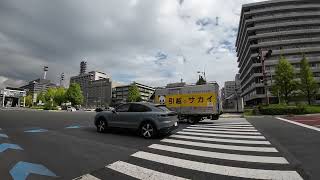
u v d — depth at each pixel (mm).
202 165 5043
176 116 9742
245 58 73562
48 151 6336
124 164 5109
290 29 61719
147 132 8688
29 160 5363
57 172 4516
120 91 125062
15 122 14930
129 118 9289
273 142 7711
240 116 24828
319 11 61375
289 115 22406
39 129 11266
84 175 4352
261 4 64875
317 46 58875
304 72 40469
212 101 16203
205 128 12422
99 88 134375
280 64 39375
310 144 7215
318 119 16344
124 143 7645
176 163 5207
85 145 7250
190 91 17203
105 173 4480
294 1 62906
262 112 25641
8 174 4363
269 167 4848
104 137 8883
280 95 39938
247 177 4250
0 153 6043
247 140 8195
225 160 5461
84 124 13945
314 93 41281
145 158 5648
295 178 4152
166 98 18297
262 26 62906
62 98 82625
